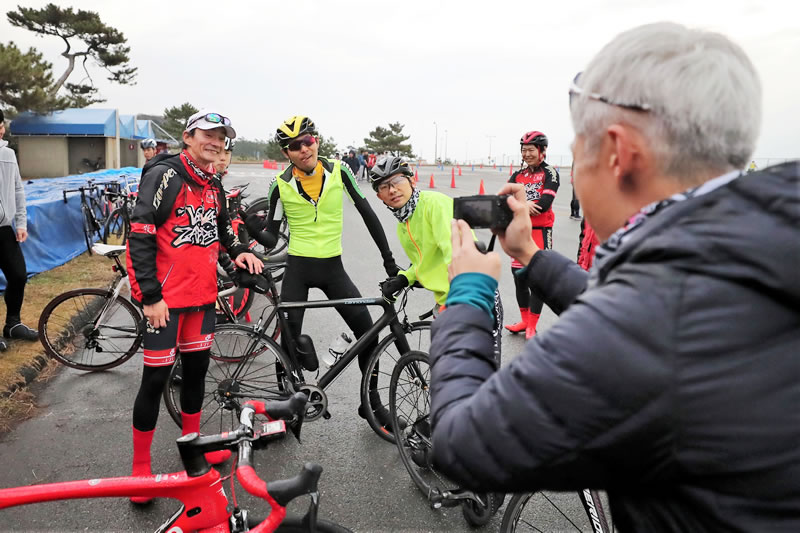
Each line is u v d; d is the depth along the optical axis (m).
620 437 0.65
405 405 3.06
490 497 2.58
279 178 3.55
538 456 0.70
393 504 2.75
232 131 2.74
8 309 4.62
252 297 5.00
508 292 6.73
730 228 0.65
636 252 0.70
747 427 0.62
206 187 2.79
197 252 2.76
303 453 3.20
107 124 28.12
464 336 0.88
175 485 1.64
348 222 12.64
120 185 10.82
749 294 0.63
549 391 0.68
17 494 1.57
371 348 3.36
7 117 23.80
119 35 35.97
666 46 0.73
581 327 0.68
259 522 1.73
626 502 0.72
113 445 3.28
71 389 4.04
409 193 2.89
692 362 0.63
